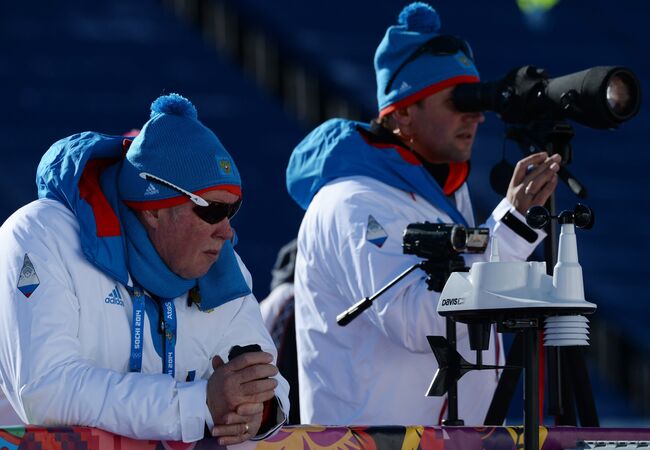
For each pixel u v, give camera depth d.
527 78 11.12
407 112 12.23
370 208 11.38
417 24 12.43
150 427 7.48
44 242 7.94
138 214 8.25
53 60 29.38
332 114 30.73
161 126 8.24
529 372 7.66
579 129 33.06
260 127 30.06
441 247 9.47
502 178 11.38
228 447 7.77
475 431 8.63
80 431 7.29
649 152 33.03
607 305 30.80
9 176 27.92
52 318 7.68
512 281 7.65
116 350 8.15
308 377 11.91
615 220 31.94
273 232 29.03
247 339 8.83
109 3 30.25
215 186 8.13
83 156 8.28
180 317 8.49
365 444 8.20
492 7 33.28
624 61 33.56
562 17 33.66
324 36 31.11
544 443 8.93
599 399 29.70
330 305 11.70
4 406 8.60
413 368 11.41
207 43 30.47
